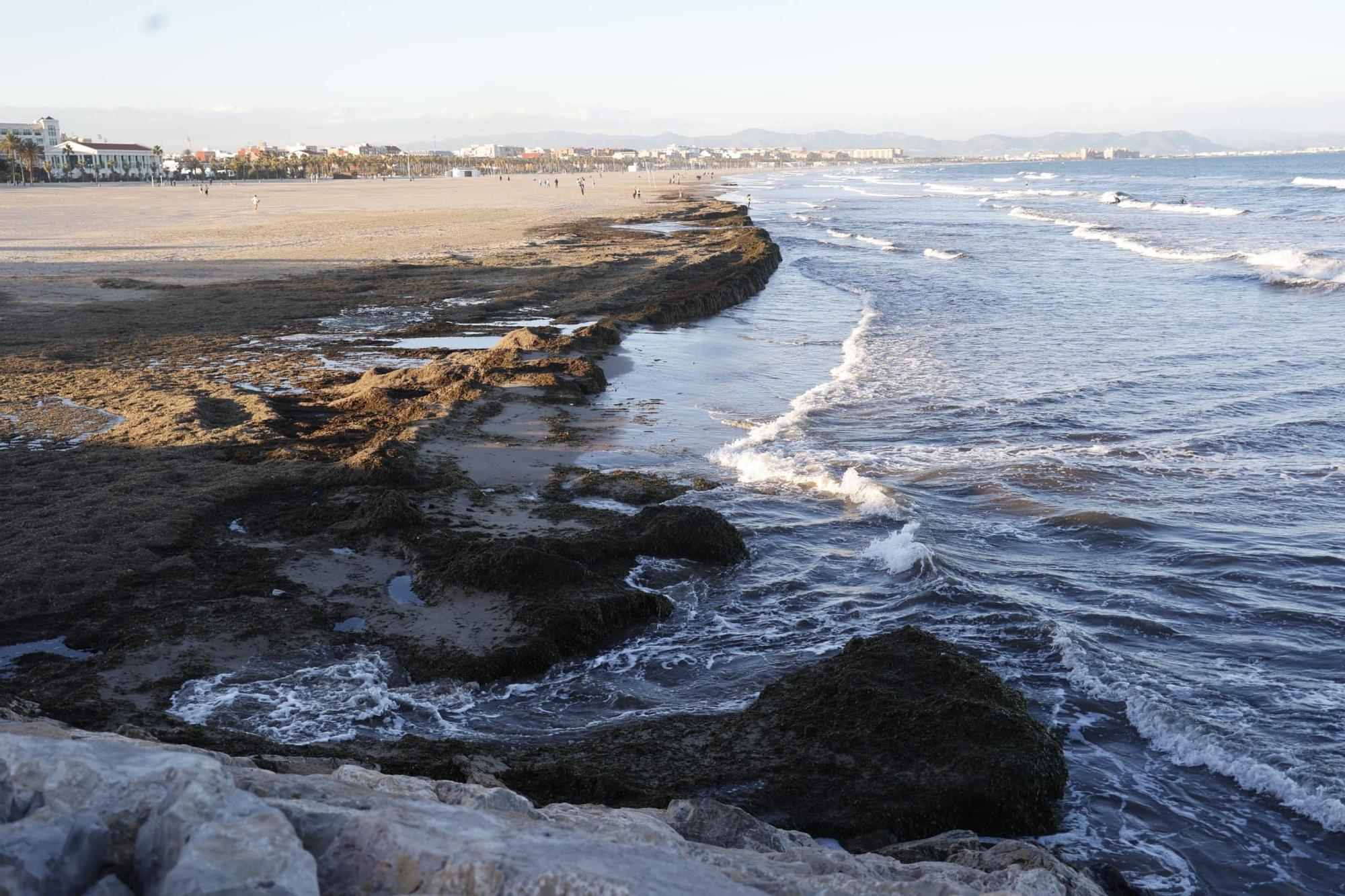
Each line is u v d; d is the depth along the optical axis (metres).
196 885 2.94
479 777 7.50
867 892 4.50
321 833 3.76
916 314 33.12
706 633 11.31
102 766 3.66
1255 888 7.28
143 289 36.91
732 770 8.03
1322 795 8.15
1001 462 17.17
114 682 9.55
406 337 28.45
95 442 17.42
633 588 11.86
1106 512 14.73
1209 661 10.63
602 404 21.34
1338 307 32.50
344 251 51.56
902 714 8.42
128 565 12.19
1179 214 78.94
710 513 13.52
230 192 145.12
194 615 10.98
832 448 18.11
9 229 67.25
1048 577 12.73
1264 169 191.88
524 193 137.88
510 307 33.66
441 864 3.51
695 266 43.56
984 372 24.22
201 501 14.24
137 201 113.88
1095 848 7.64
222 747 7.96
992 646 10.91
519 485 15.80
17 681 9.50
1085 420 19.78
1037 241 59.09
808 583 12.62
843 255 53.47
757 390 22.95
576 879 3.37
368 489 14.98
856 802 7.57
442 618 11.11
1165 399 21.25
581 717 9.44
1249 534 13.95
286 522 13.80
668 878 3.60
